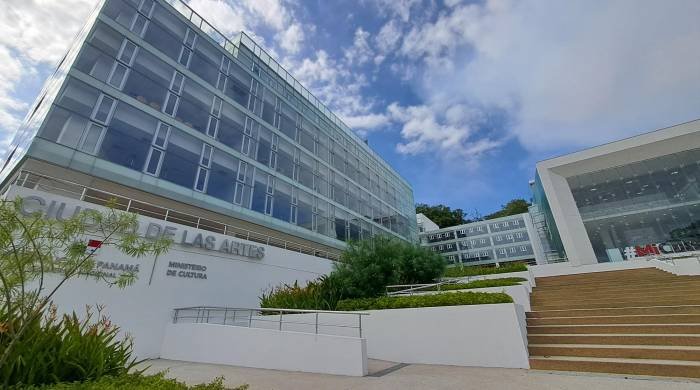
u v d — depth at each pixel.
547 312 8.58
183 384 3.84
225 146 17.39
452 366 6.79
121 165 12.25
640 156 21.28
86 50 12.58
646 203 20.86
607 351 5.87
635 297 9.13
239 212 16.62
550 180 23.39
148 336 9.56
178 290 10.77
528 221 48.34
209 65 18.53
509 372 5.86
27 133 12.33
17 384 3.62
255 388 5.21
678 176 20.39
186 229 11.70
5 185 11.65
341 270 13.08
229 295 12.41
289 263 15.68
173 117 15.11
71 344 4.52
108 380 3.96
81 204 8.95
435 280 13.85
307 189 22.69
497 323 6.69
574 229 21.52
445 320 7.32
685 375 4.75
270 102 22.72
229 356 8.03
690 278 11.38
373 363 7.47
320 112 28.55
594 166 22.50
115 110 12.73
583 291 11.06
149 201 13.52
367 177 32.53
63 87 11.41
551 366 5.86
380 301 8.96
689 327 6.23
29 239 3.85
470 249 50.97
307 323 9.52
